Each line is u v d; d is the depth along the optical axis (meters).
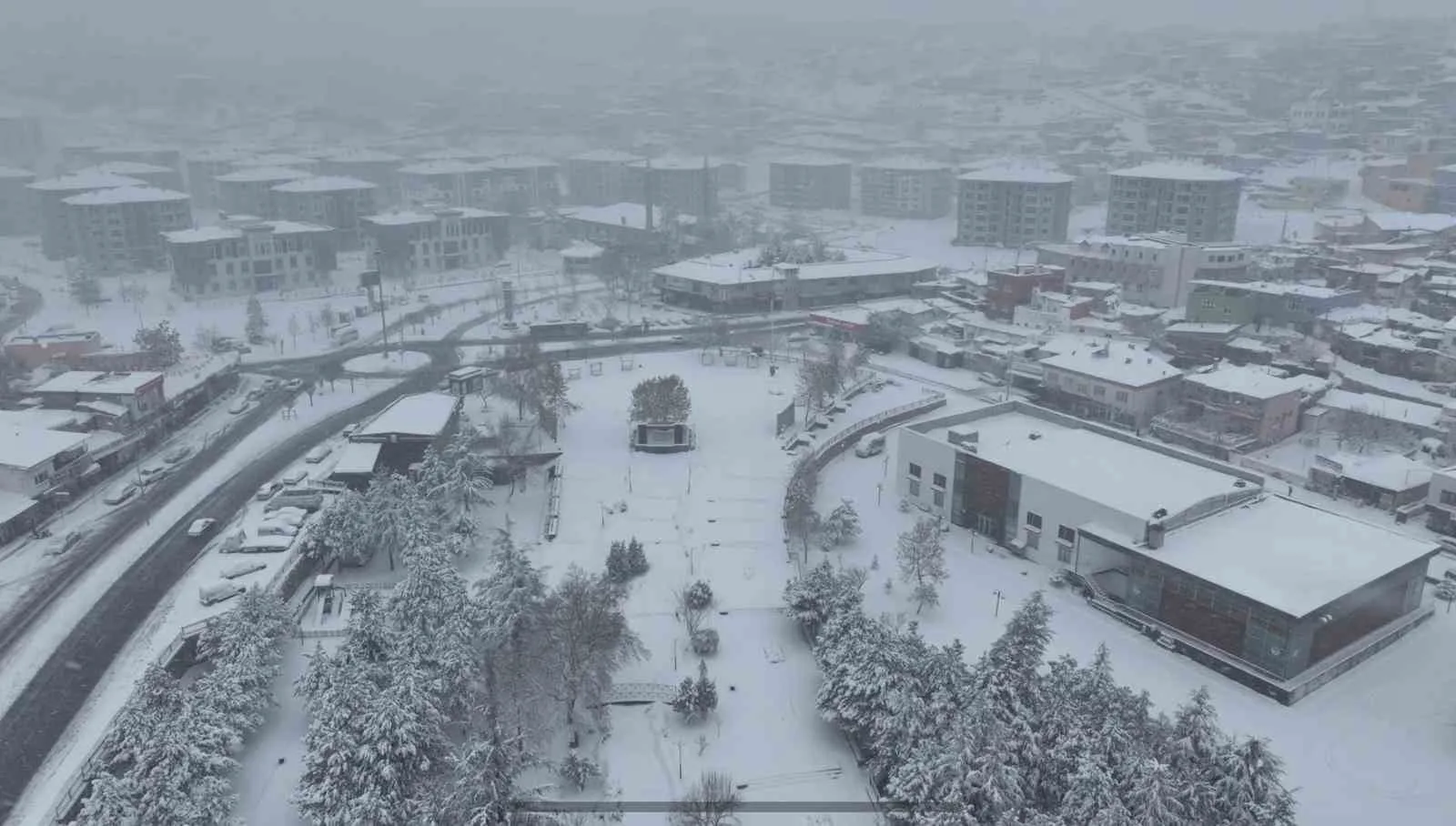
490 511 110.81
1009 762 63.44
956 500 109.12
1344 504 113.62
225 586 89.25
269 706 75.00
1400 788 69.31
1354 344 151.50
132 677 78.06
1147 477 101.69
